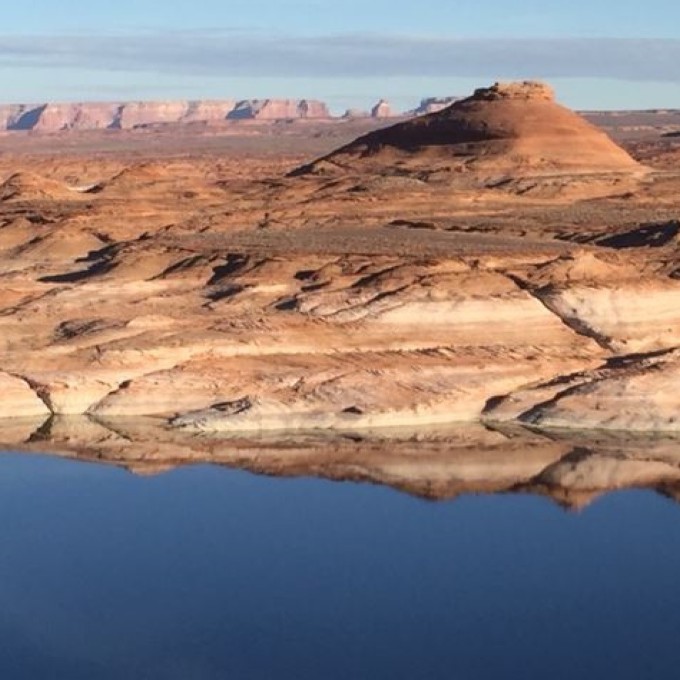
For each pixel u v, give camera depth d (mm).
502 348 52562
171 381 50250
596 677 28344
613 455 46031
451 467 44500
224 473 43688
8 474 43312
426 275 56469
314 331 52875
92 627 30938
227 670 28625
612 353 53188
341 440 47438
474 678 28312
